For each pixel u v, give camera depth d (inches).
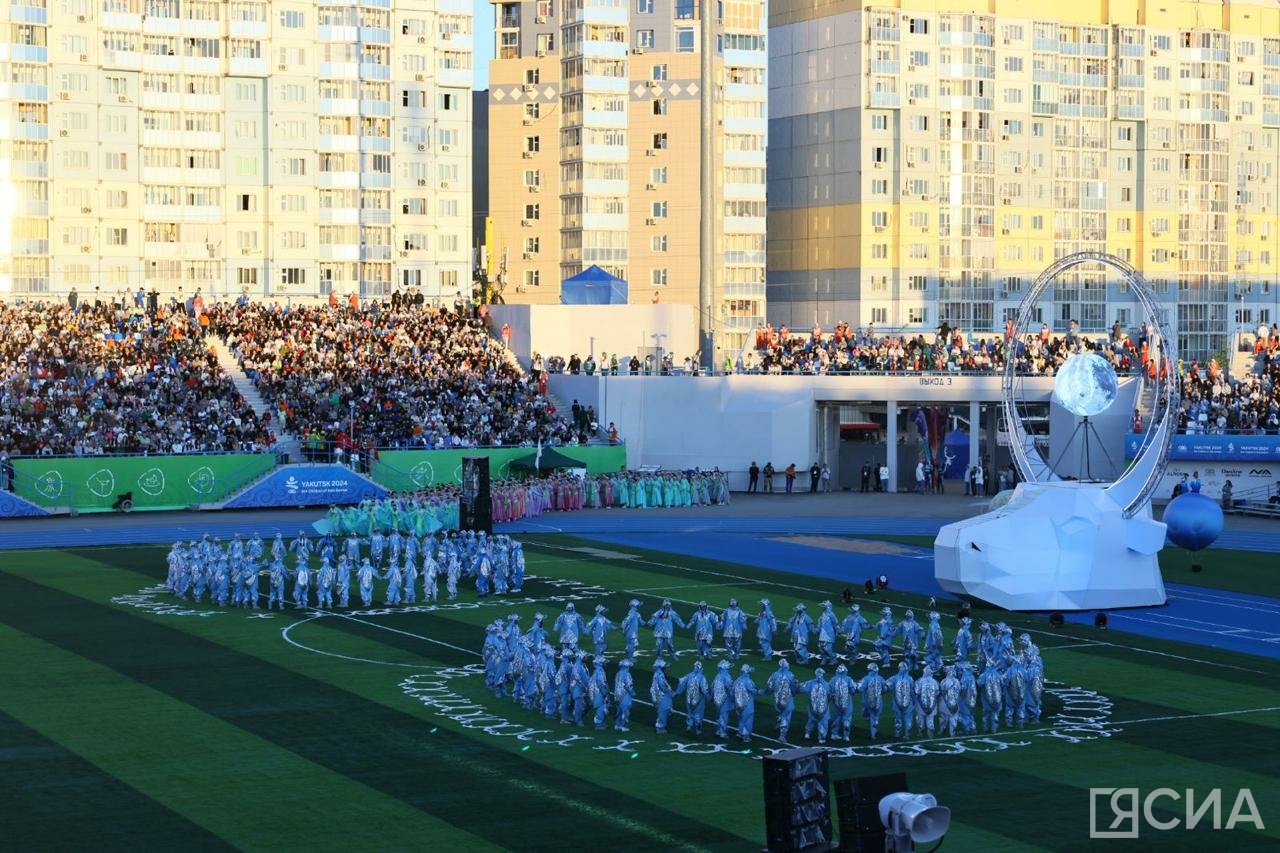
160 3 7066.9
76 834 1786.4
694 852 1734.7
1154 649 2908.5
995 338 7416.3
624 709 2281.0
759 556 4079.7
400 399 5575.8
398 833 1797.5
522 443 5506.9
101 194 6993.1
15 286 6845.5
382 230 7480.3
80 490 4849.9
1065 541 3341.5
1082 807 1915.6
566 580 3656.5
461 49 7603.4
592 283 6678.2
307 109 7313.0
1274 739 2251.5
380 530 3954.2
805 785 1465.3
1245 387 5698.8
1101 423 5447.8
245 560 3307.1
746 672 2239.2
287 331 5940.0
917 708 2266.2
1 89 6781.5
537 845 1756.9
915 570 3860.7
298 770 2054.6
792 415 5787.4
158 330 5812.0
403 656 2790.4
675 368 6013.8
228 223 7224.4
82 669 2659.9
